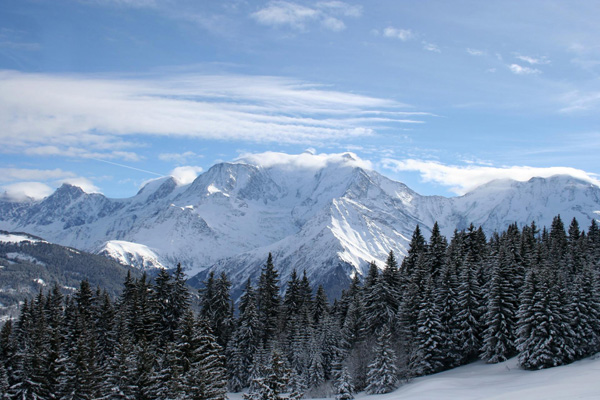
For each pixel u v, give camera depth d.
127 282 102.50
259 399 59.91
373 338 92.56
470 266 94.75
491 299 86.62
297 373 92.81
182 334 71.88
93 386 69.31
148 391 68.06
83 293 101.62
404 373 84.56
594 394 53.41
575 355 78.56
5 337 78.19
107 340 87.81
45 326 86.44
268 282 106.38
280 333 103.62
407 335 89.69
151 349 76.00
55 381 70.56
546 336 77.44
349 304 106.38
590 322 80.31
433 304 87.94
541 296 78.81
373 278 105.06
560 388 59.12
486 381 73.44
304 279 116.19
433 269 107.19
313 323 103.44
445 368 87.94
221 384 67.12
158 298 92.81
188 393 62.94
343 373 82.06
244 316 98.00
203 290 103.06
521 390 61.75
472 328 87.88
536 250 108.62
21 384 71.00
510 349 86.81
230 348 96.50
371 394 79.62
